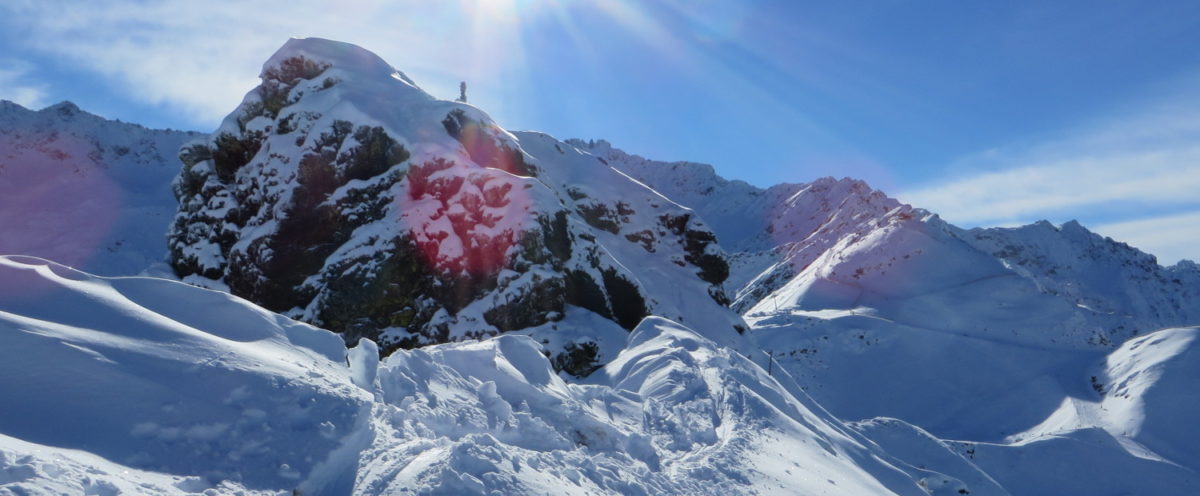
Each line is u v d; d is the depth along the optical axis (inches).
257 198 1902.1
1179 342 3661.4
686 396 801.6
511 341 717.3
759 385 930.7
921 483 1079.0
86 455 292.2
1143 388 3376.0
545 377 687.7
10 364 318.7
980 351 4183.1
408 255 1697.8
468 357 609.6
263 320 455.8
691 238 2411.4
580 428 568.1
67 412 309.4
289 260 1737.2
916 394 3846.0
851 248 6195.9
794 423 831.7
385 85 2022.6
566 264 1732.3
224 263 1900.8
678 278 2289.6
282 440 342.3
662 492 504.1
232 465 320.8
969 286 5310.0
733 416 763.4
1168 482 2684.5
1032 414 3499.0
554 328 1599.4
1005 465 2714.1
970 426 3476.9
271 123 1996.8
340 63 2047.2
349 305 1651.1
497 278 1659.7
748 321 5034.5
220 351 384.8
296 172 1796.3
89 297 391.2
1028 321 4665.4
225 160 2044.8
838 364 4180.6
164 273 1935.3
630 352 1065.5
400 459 381.1
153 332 382.0
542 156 2529.5
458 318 1630.2
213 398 349.7
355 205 1761.8
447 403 502.3
